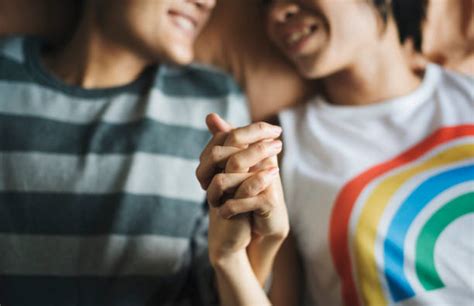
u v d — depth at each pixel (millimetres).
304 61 736
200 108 751
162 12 684
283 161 743
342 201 677
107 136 693
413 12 812
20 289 631
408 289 619
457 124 708
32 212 649
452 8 856
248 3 845
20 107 696
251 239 580
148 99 725
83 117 706
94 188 665
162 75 773
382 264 634
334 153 724
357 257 648
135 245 654
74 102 711
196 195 704
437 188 658
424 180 668
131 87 743
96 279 642
